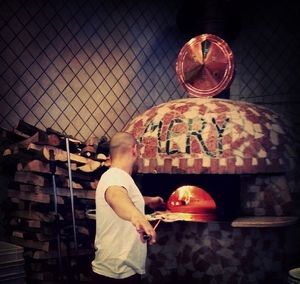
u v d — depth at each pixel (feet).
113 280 9.93
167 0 21.79
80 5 18.99
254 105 17.58
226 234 15.20
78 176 15.97
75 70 18.83
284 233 15.93
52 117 18.21
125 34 20.33
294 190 16.35
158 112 17.01
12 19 17.29
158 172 15.71
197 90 17.88
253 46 21.76
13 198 16.29
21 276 14.57
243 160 15.26
